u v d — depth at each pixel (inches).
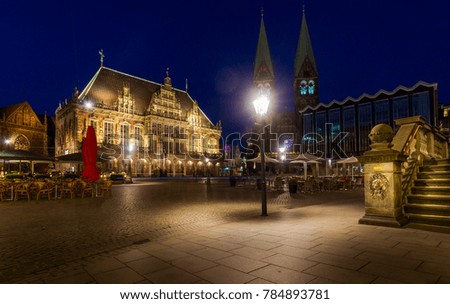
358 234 279.6
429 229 296.8
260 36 4274.1
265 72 4163.4
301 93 3870.6
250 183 1268.5
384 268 186.7
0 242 275.6
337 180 906.1
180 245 251.1
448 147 619.2
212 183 1441.9
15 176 1019.9
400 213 325.1
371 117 2236.7
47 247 257.3
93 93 2498.8
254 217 392.2
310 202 571.2
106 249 247.8
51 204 573.9
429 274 176.4
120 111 2554.1
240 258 211.9
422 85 2014.0
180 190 947.3
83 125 2290.8
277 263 199.5
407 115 2076.8
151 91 3024.1
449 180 345.7
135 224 360.5
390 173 319.3
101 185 756.0
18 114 2242.9
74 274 187.3
